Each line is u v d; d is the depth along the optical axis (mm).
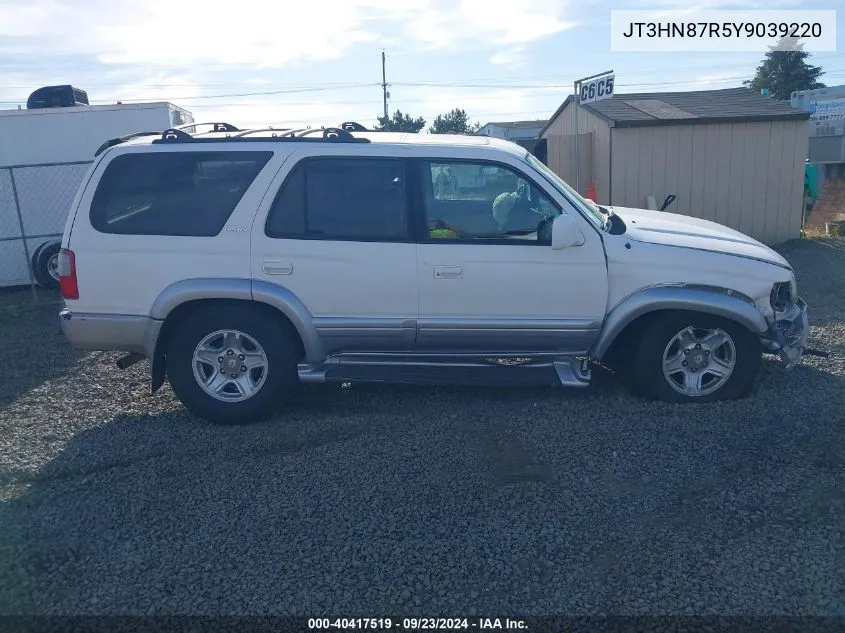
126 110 12453
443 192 5918
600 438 5359
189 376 5855
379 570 3955
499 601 3717
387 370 5949
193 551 4156
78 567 4039
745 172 13445
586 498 4590
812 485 4648
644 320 5957
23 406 6543
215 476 4977
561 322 5883
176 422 5984
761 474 4816
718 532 4215
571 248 5805
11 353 8391
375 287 5809
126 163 5863
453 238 5836
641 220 6516
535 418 5746
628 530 4258
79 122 12422
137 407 6422
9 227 12531
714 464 4969
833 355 7195
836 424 5508
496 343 5977
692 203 13453
